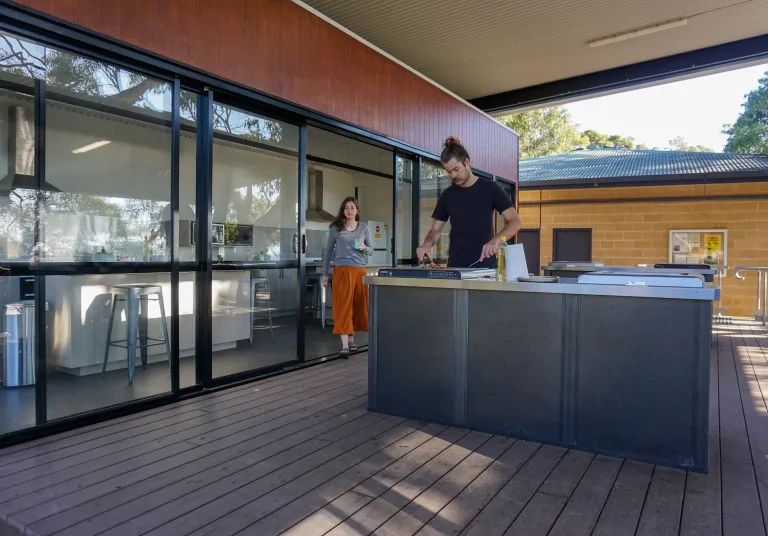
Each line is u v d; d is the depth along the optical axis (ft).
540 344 9.12
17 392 9.36
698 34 21.74
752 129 89.76
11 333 9.39
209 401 11.63
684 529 6.18
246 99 13.26
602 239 36.11
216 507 6.68
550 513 6.56
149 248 11.44
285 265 14.84
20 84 9.37
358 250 16.63
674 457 8.06
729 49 22.90
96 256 10.72
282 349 14.73
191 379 12.43
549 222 37.47
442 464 8.12
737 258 33.06
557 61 24.45
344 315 16.46
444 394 10.09
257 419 10.34
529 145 84.74
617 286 8.32
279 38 14.08
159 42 10.99
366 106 17.81
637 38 22.02
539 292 9.02
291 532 6.07
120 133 11.23
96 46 9.92
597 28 20.97
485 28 20.77
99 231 10.94
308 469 7.90
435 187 23.00
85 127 10.64
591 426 8.68
